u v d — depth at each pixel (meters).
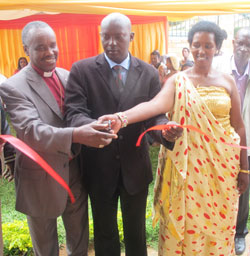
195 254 2.24
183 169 2.07
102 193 2.22
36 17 7.56
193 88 2.07
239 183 2.29
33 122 1.86
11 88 1.95
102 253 2.41
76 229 2.42
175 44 10.69
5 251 2.96
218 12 4.41
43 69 2.07
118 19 1.98
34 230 2.22
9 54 8.07
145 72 2.17
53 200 2.07
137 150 2.22
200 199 2.15
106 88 2.09
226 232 2.23
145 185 2.28
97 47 7.72
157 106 2.03
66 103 2.08
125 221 2.36
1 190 4.48
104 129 1.75
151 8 4.25
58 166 2.05
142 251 2.46
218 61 2.92
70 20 7.45
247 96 2.80
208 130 2.07
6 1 3.87
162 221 2.27
